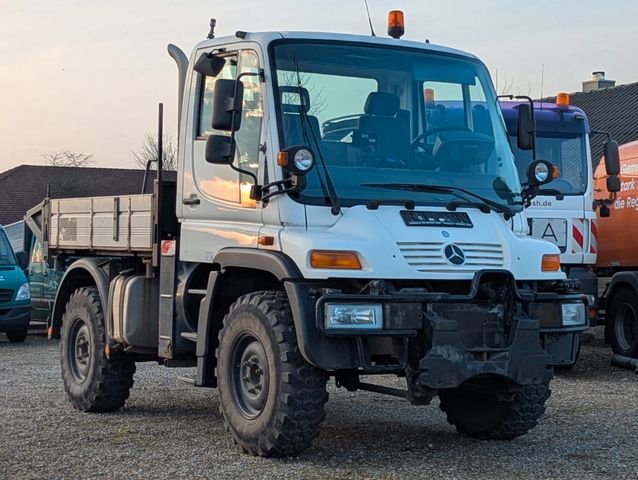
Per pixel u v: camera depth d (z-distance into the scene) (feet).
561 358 24.86
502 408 25.91
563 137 45.83
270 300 23.49
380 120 25.21
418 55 26.48
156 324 28.94
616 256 49.08
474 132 26.43
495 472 22.72
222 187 25.59
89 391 31.12
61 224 34.78
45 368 44.04
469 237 23.86
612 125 95.30
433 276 22.99
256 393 23.93
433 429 28.48
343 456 24.35
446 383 22.40
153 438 26.89
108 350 30.35
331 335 21.89
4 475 22.57
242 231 24.63
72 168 178.50
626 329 45.39
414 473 22.52
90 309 31.50
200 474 22.43
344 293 22.49
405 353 22.57
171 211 28.14
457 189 24.99
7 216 165.78
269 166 23.90
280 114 24.14
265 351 23.22
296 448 23.11
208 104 26.63
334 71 25.08
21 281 57.93
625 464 23.68
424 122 25.79
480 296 23.47
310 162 22.88
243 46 25.41
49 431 28.02
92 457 24.41
